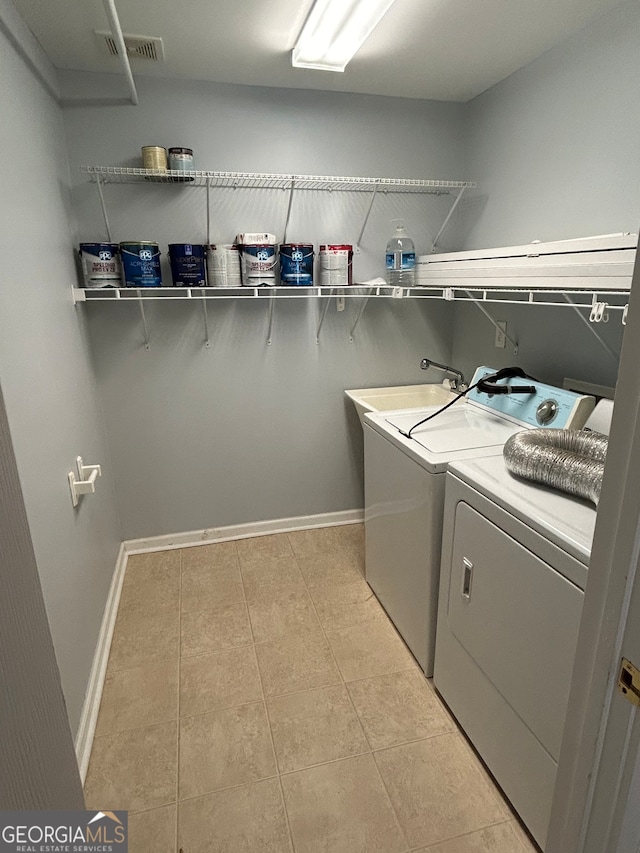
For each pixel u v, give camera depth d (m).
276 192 2.26
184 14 1.55
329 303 2.47
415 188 2.42
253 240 2.11
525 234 2.03
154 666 1.79
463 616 1.43
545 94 1.86
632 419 0.55
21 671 0.58
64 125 1.97
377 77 2.06
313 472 2.70
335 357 2.56
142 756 1.45
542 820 1.16
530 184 1.98
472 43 1.77
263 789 1.35
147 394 2.35
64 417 1.56
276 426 2.57
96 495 1.96
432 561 1.57
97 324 2.21
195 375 2.38
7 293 1.16
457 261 2.06
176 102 2.06
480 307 2.17
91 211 2.07
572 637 1.02
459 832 1.25
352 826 1.26
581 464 1.17
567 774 0.75
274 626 1.99
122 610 2.09
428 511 1.54
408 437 1.71
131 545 2.52
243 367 2.44
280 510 2.71
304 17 1.57
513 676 1.22
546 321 1.97
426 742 1.49
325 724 1.55
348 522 2.82
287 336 2.46
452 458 1.51
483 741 1.39
